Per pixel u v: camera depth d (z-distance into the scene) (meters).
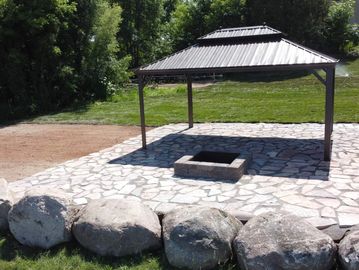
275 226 3.89
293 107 13.38
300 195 5.59
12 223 4.70
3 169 8.02
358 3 30.20
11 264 4.25
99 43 19.30
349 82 17.75
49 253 4.44
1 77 16.53
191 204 5.48
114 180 6.80
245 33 8.76
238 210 5.13
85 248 4.44
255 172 6.85
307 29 23.95
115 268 4.06
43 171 7.66
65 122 13.80
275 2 23.84
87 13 18.19
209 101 16.19
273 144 8.83
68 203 4.73
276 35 8.42
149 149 8.98
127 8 28.88
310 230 3.84
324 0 23.78
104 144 9.91
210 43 9.04
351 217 4.68
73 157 8.75
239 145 8.92
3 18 15.80
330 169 6.79
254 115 12.49
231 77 24.20
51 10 16.62
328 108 7.17
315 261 3.62
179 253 3.99
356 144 8.39
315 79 19.69
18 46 16.42
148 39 30.33
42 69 17.03
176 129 11.21
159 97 18.59
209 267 3.94
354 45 26.69
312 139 9.10
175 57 8.73
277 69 7.27
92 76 18.91
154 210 5.25
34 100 16.89
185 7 29.61
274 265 3.65
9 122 15.01
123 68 21.38
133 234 4.26
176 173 6.97
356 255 3.57
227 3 26.77
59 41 17.67
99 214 4.49
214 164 6.72
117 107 16.44
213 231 4.01
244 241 3.88
